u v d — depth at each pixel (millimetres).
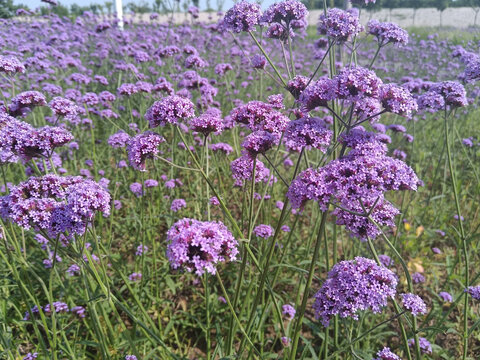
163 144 568
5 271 315
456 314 354
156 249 398
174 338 323
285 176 508
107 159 558
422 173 545
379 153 195
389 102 200
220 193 388
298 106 257
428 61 1115
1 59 322
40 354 264
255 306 227
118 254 357
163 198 454
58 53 709
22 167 369
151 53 869
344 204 194
